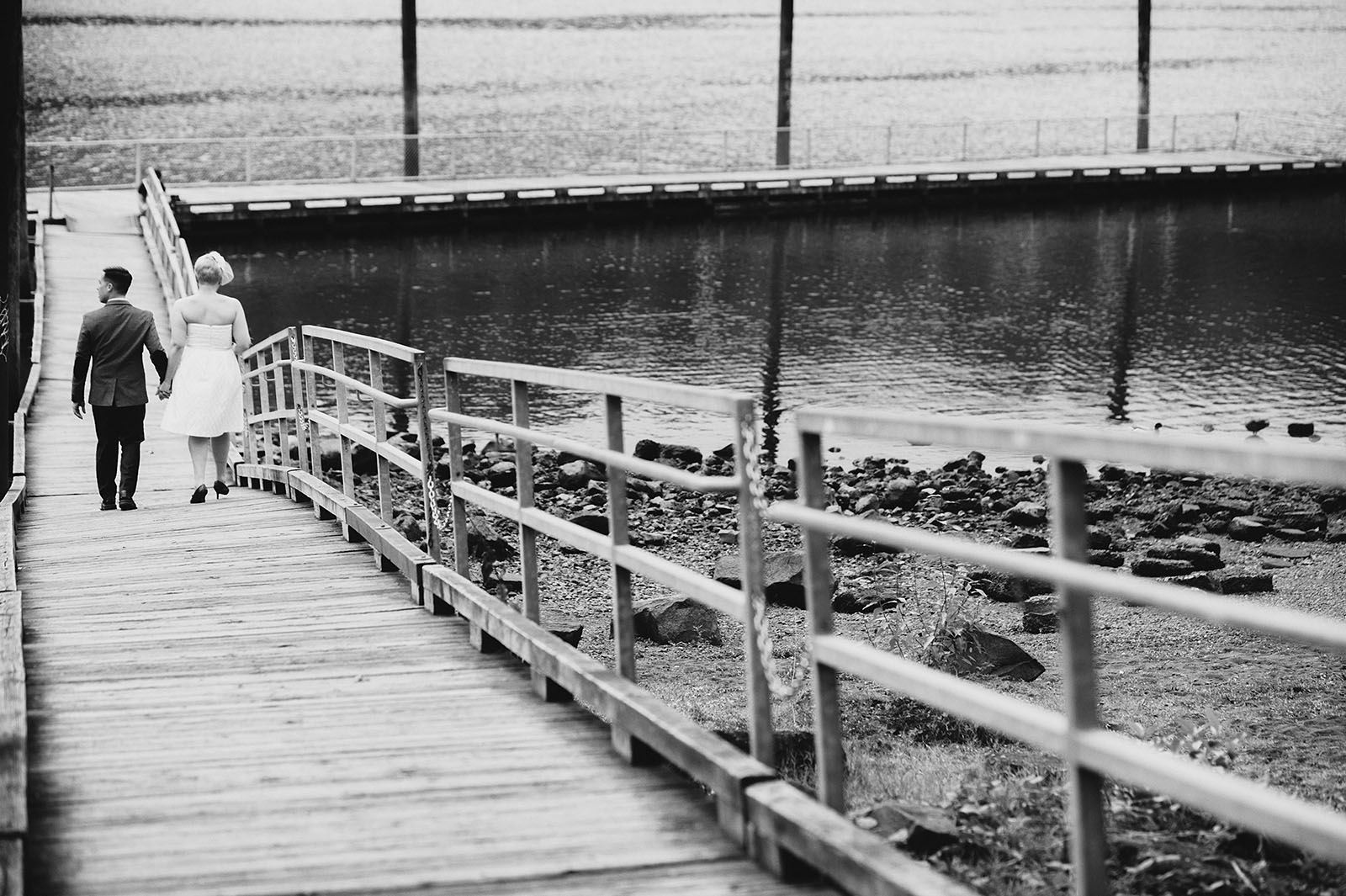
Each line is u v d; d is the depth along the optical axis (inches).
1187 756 270.4
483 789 199.9
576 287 1395.2
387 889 167.0
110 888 168.6
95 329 444.8
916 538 147.6
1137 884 197.3
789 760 258.8
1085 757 131.4
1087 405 967.6
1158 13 6141.7
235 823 188.7
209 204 1568.7
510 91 3855.8
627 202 1772.9
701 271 1491.1
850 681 337.7
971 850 207.5
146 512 442.9
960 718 299.4
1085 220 1868.8
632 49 4862.2
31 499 491.5
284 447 488.7
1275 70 4274.1
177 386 453.7
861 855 154.3
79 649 276.5
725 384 1023.6
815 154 2832.2
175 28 5364.2
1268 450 108.8
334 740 221.5
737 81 4079.7
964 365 1086.4
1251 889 197.3
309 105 3617.1
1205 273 1489.9
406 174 1855.3
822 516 162.1
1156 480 694.5
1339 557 507.2
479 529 496.7
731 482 177.0
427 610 303.0
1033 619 398.9
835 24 5561.0
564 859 175.3
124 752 217.2
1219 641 386.3
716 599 185.8
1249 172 2084.2
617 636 218.4
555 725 227.6
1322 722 310.3
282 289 1343.5
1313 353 1126.4
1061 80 4069.9
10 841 167.5
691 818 188.4
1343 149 2508.6
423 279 1416.1
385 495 362.0
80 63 4441.4
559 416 917.2
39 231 1199.6
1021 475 714.2
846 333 1198.9
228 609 306.8
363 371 1063.6
